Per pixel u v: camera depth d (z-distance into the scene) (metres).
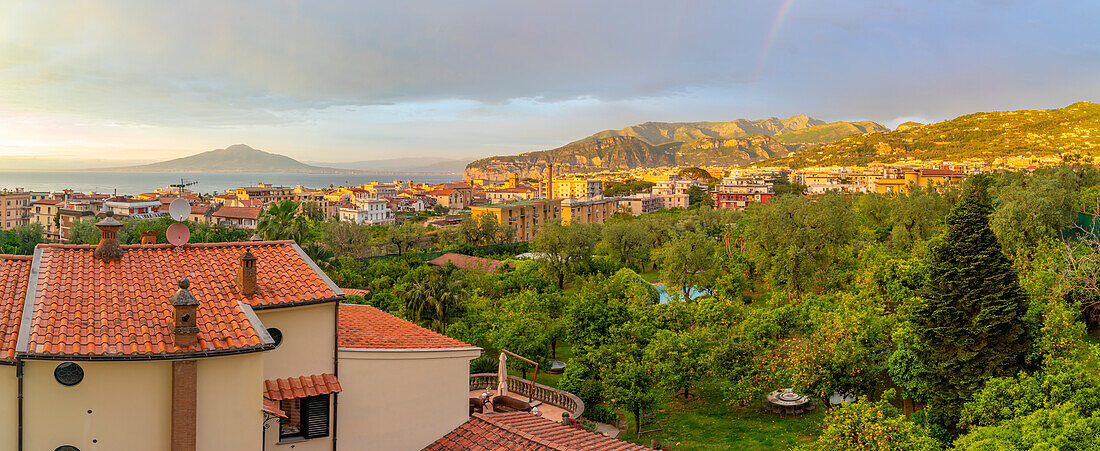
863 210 118.12
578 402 37.06
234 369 18.02
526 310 61.62
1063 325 40.97
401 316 61.06
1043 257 58.88
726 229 129.25
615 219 166.62
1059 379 32.28
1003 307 39.31
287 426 21.66
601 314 54.22
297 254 24.56
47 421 16.47
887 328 46.12
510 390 39.81
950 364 40.03
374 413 22.88
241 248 24.27
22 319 17.41
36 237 121.19
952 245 41.75
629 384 42.88
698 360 46.94
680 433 44.00
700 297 65.94
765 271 85.75
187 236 23.72
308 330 21.69
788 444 40.97
